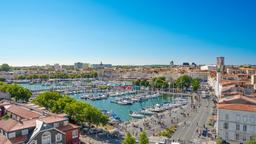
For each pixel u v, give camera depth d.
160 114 159.12
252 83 191.00
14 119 92.75
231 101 114.88
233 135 106.69
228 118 107.50
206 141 104.56
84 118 114.44
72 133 90.75
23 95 168.00
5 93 149.00
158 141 102.62
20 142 76.81
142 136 82.44
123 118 154.50
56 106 124.12
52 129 82.31
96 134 112.19
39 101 134.25
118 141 103.44
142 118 151.12
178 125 130.50
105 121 118.62
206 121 138.50
